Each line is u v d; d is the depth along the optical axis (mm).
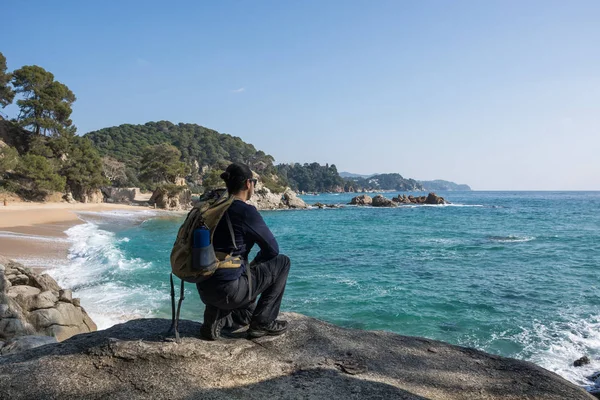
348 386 2982
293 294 14359
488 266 20000
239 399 2770
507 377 3346
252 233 3143
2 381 2822
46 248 21094
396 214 70312
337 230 41750
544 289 15008
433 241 31062
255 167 173750
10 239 22875
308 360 3287
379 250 26312
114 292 13406
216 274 3029
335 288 15258
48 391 2748
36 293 8422
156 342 3188
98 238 26750
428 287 15422
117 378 2896
